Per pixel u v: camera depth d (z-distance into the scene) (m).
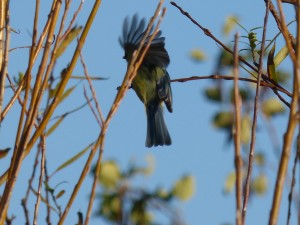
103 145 7.04
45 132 8.09
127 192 10.64
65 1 7.62
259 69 7.75
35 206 7.42
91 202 6.84
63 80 7.49
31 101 7.20
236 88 6.30
